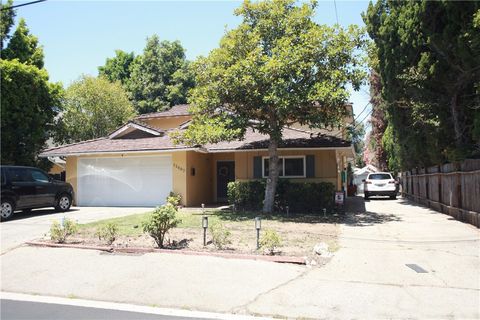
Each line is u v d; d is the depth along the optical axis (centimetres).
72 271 881
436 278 786
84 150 2112
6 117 2236
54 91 2534
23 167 1659
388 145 3312
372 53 1499
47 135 2647
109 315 648
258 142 1881
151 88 3947
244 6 1554
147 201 2062
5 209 1530
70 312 663
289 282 778
